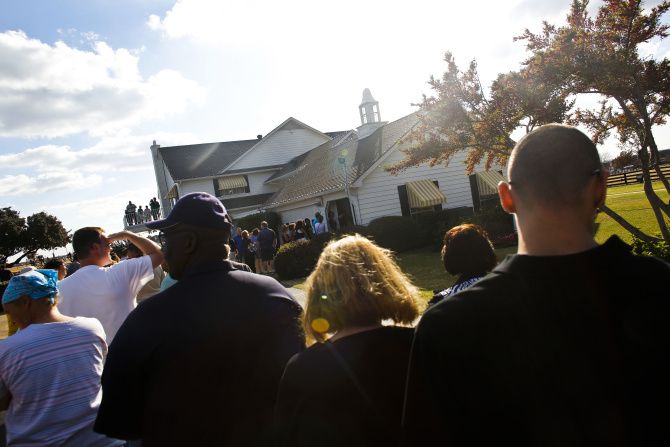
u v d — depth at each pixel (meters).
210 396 2.05
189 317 2.10
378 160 19.62
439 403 1.27
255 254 18.67
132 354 2.07
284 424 1.77
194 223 2.29
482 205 22.31
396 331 1.89
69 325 2.92
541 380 1.19
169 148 37.47
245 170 34.44
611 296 1.21
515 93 7.76
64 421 2.77
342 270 1.94
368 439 1.70
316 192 21.62
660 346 1.17
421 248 18.55
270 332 2.19
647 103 7.28
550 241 1.31
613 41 7.05
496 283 1.31
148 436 2.06
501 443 1.22
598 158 1.37
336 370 1.75
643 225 13.24
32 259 68.44
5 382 2.72
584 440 1.15
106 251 3.83
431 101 9.00
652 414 1.15
